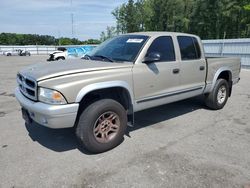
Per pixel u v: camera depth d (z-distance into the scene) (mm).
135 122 5141
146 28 67188
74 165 3348
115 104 3752
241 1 48656
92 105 3555
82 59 4562
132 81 3924
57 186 2875
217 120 5352
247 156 3664
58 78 3289
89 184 2918
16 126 4848
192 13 56094
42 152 3730
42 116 3301
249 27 48812
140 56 4086
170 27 59844
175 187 2867
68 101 3264
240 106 6617
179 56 4785
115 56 4340
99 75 3555
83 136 3520
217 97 6016
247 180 3027
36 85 3344
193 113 5840
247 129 4820
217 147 3961
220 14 51500
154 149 3855
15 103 6809
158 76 4328
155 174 3133
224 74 6414
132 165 3355
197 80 5305
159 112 5871
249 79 12461
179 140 4227
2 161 3438
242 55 18109
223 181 2998
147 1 66125
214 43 20250
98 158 3557
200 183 2949
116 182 2961
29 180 2988
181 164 3389
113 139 3807
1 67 19828
